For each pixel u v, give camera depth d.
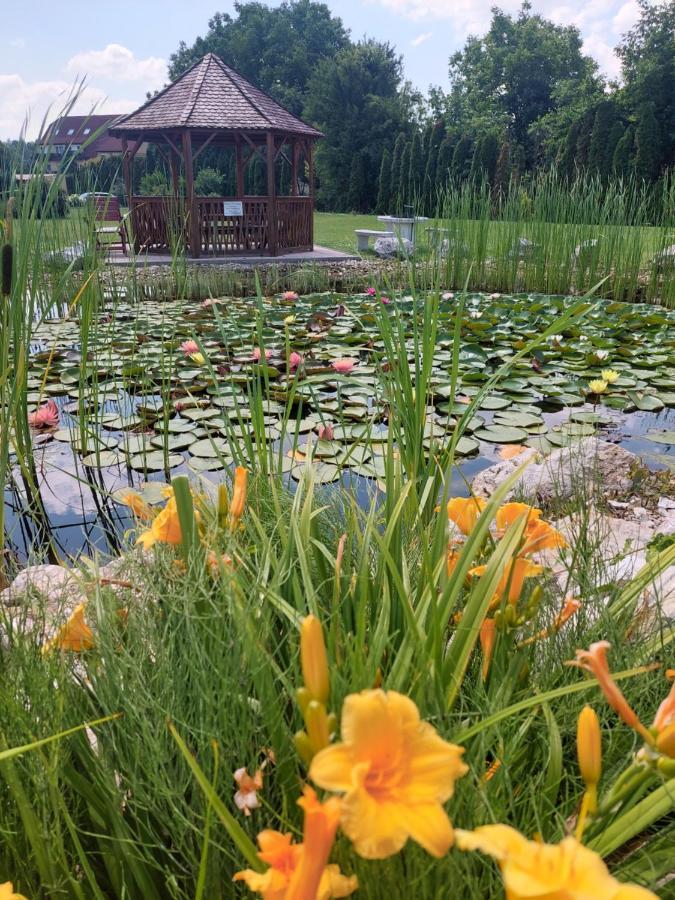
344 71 35.31
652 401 4.70
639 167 23.31
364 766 0.61
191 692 0.98
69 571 1.33
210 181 30.33
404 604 0.97
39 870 0.89
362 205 33.44
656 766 0.74
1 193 1.91
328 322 6.98
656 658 1.31
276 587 1.10
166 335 6.54
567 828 0.90
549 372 5.36
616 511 2.93
